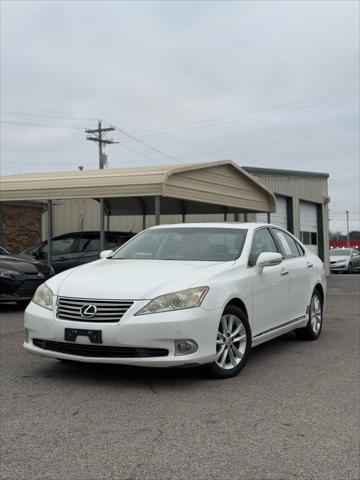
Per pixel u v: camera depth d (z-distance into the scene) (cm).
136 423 433
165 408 470
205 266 589
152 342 504
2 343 753
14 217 1917
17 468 352
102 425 428
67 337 521
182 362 509
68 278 571
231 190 1585
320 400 497
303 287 767
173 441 396
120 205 1853
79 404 480
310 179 2822
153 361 505
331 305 1287
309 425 432
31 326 550
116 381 554
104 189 1280
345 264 3347
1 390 524
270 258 629
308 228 2848
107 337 507
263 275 645
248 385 545
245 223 717
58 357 535
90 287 538
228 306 568
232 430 419
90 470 348
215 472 346
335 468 354
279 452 378
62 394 510
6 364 627
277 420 442
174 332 507
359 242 7131
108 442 394
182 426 427
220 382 555
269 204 1862
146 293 518
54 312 536
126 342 504
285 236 783
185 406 476
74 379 562
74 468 351
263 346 761
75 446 386
